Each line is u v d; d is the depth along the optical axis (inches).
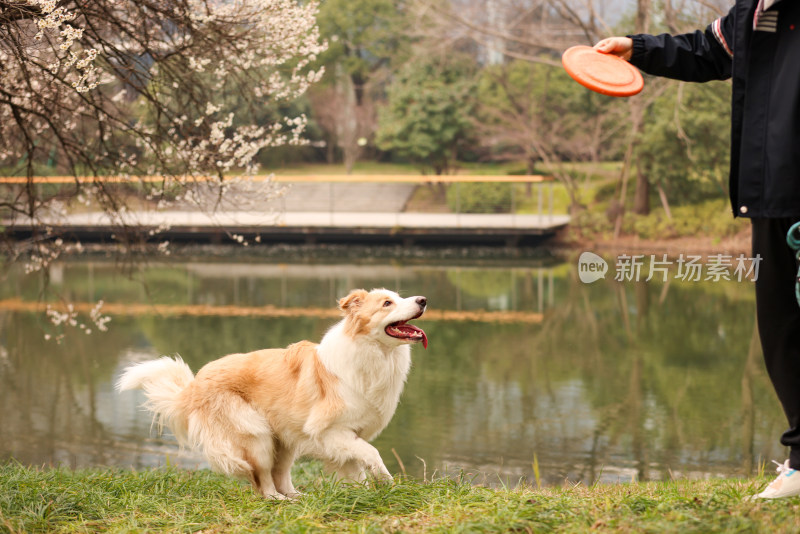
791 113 107.9
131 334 579.2
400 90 1513.3
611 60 128.3
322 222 1163.3
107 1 258.4
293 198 1457.9
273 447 182.2
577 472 300.2
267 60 323.3
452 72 1492.4
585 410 391.9
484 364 496.7
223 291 791.7
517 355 521.7
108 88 384.2
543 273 918.4
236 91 333.7
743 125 112.8
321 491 159.8
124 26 267.3
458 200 1166.3
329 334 180.5
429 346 550.6
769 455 318.0
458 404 405.1
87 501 166.4
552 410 392.5
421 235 1123.3
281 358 183.5
